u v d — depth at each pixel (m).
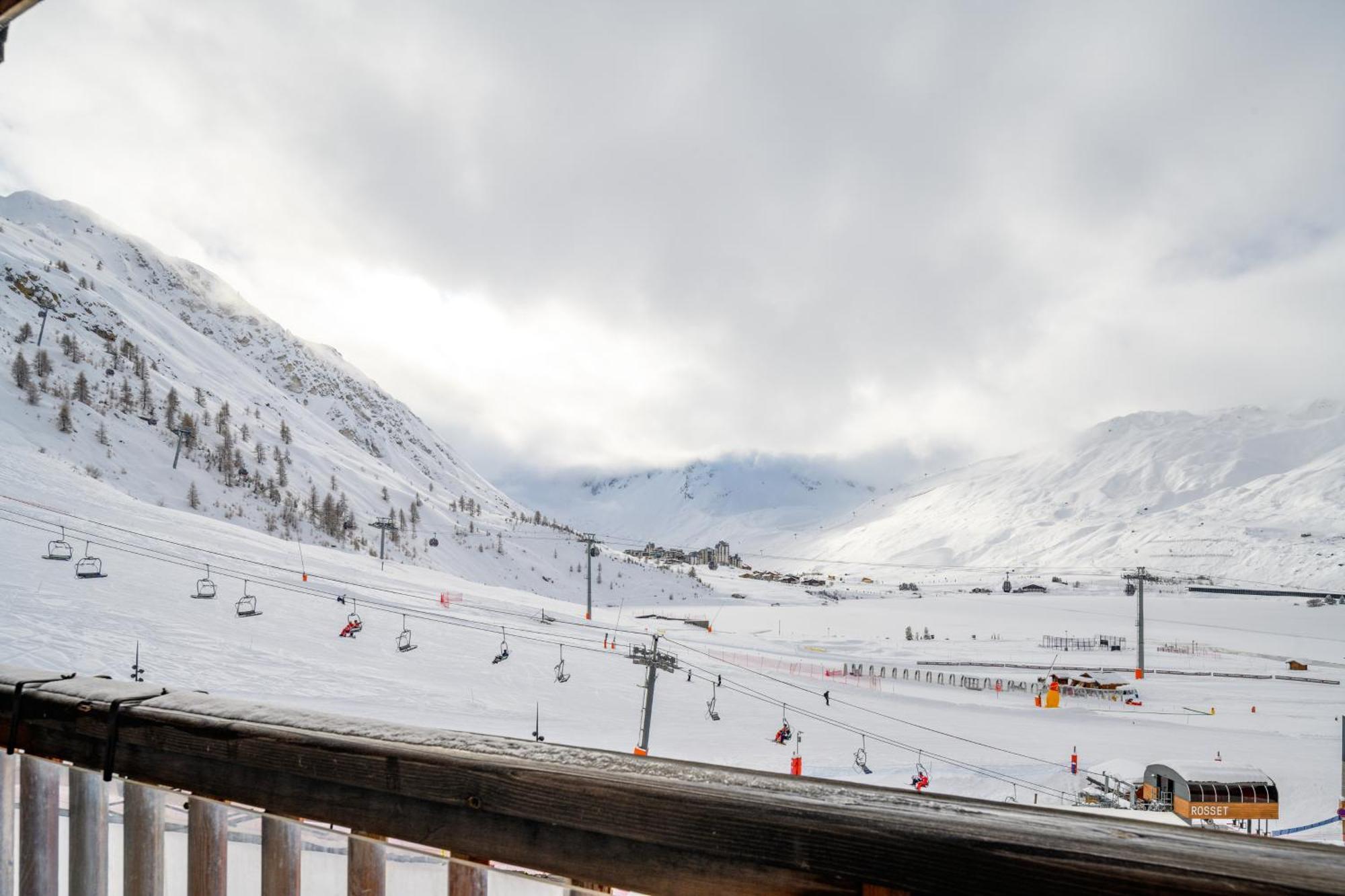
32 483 44.41
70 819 1.31
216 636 27.52
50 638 23.88
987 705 37.97
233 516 82.25
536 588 105.88
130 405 101.94
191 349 180.88
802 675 41.66
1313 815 22.03
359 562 52.94
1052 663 55.03
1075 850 0.71
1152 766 19.48
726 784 0.92
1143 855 0.69
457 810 1.03
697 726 27.69
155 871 1.24
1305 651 64.69
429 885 1.04
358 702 24.14
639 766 0.99
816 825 0.82
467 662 31.00
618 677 33.19
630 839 0.92
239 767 1.17
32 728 1.38
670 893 0.89
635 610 100.69
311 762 1.12
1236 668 54.53
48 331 119.56
